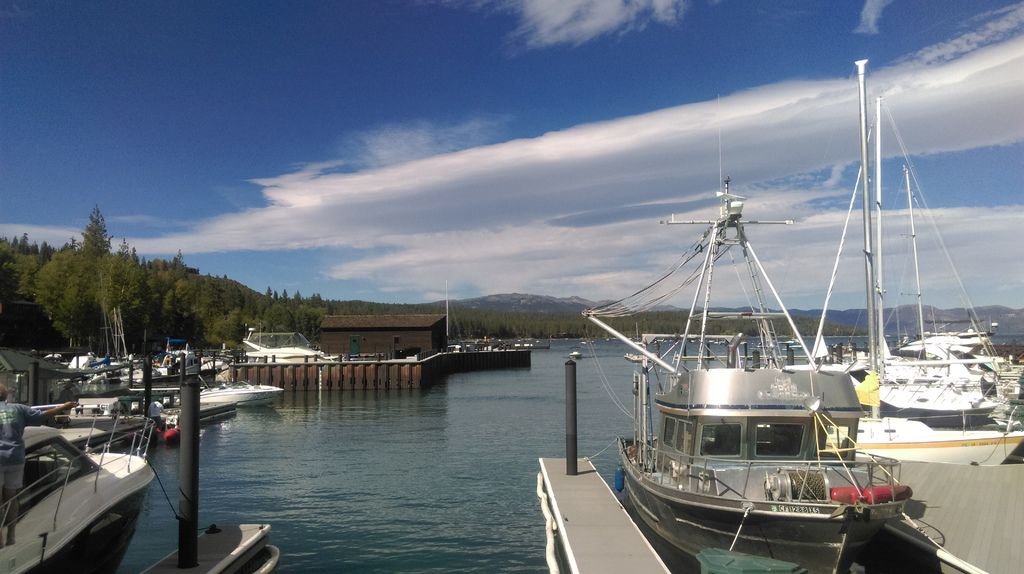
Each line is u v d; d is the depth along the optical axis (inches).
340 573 545.0
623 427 1402.6
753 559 397.7
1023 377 1514.5
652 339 687.1
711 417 481.1
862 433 749.9
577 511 566.3
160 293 3356.3
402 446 1189.1
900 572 461.7
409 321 3179.1
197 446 442.3
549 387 2536.9
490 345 4879.4
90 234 3747.5
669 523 502.6
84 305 2763.3
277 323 4436.5
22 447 342.3
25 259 3368.6
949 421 872.3
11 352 1094.4
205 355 3240.7
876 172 1057.5
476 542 627.8
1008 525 448.1
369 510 738.8
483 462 1029.8
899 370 1018.7
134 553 581.6
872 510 392.5
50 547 338.6
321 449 1159.6
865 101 875.4
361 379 2480.3
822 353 871.1
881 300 994.7
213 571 424.8
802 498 419.5
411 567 560.1
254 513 728.3
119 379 1780.3
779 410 470.0
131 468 456.1
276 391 1881.2
